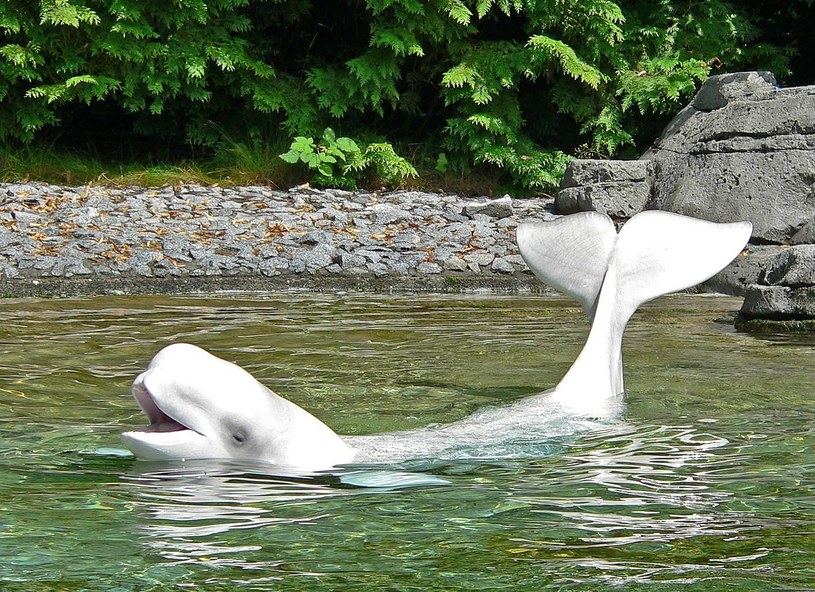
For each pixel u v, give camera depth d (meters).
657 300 11.99
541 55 20.31
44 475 4.52
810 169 14.92
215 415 4.62
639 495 4.25
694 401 6.08
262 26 21.61
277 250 14.17
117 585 3.23
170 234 14.62
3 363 7.26
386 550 3.57
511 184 21.19
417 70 21.98
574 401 5.81
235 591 3.19
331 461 4.71
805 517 3.94
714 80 17.50
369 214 16.52
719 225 6.28
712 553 3.53
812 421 5.61
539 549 3.57
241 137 21.28
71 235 14.28
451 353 7.88
